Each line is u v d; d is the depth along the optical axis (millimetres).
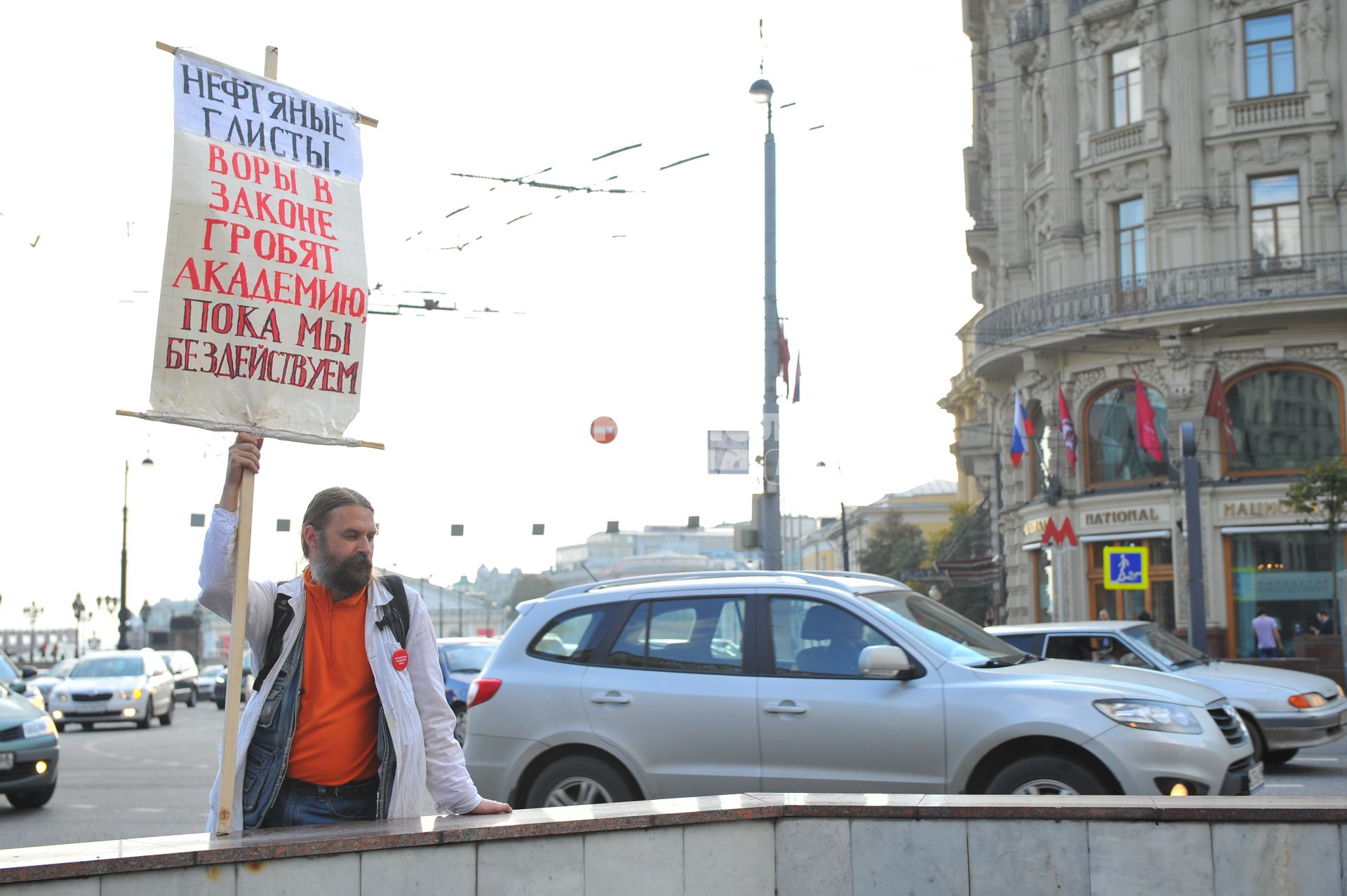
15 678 19031
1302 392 31484
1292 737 13234
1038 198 36469
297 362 4641
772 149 22203
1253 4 32125
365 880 4164
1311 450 31219
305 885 4066
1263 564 31375
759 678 8180
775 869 5094
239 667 4301
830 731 7871
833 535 86250
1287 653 30844
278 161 4680
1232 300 31156
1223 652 31234
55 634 115562
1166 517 32219
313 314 4688
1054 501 34750
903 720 7715
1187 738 7320
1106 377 33812
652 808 4949
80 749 22750
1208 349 32125
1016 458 37719
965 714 7578
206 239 4496
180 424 4391
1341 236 31203
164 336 4406
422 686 4613
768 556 21516
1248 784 7918
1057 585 34594
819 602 8328
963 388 55562
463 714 19922
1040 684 7582
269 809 4332
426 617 4656
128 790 15188
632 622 8727
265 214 4621
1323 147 31500
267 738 4359
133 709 29016
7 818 12758
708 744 8156
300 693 4391
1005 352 35875
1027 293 37688
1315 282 30953
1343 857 4984
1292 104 31703
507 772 8641
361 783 4457
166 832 11719
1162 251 32781
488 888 4395
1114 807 5105
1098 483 34344
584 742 8453
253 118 4645
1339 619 30297
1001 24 40000
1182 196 32500
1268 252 31969
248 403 4520
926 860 5129
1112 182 33938
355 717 4438
